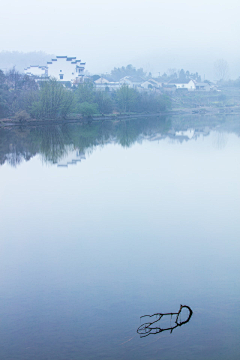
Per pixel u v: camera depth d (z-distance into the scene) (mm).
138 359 5996
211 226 11867
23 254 9984
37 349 6234
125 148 29781
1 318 7070
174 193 15672
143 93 86938
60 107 55062
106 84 109562
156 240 10773
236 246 10305
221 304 7348
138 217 12750
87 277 8586
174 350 6141
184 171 20234
